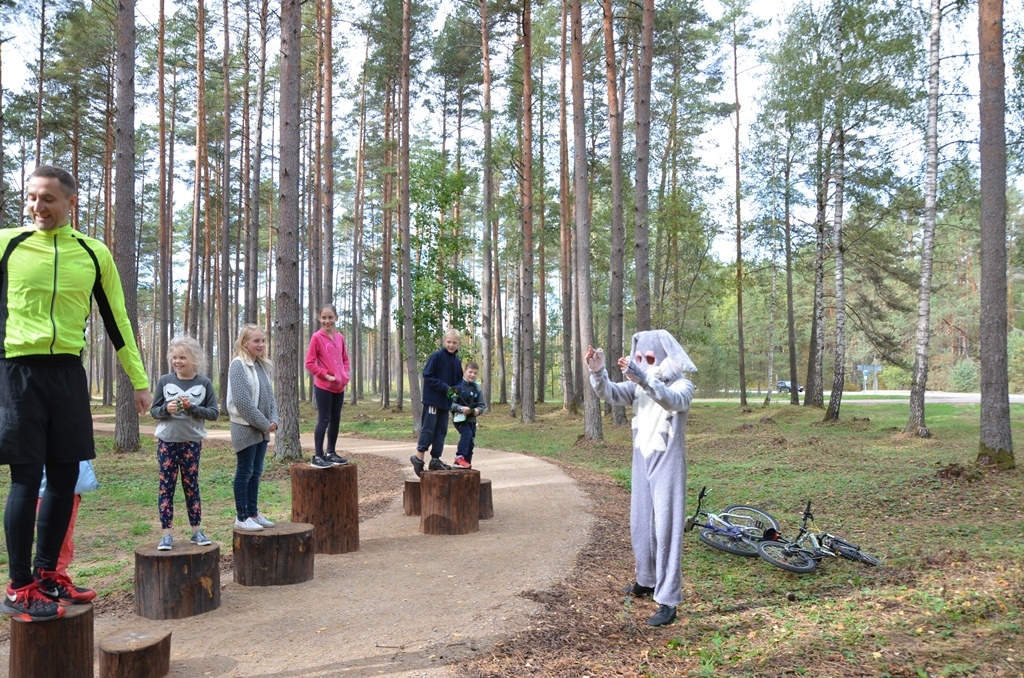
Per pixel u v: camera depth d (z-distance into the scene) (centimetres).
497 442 1950
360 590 571
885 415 2647
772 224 2928
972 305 5034
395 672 413
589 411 1842
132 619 509
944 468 1155
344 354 777
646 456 541
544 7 2664
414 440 2017
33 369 334
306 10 2725
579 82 1750
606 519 874
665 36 2625
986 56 1161
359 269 3878
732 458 1631
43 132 2750
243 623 493
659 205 2709
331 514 695
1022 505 959
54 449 347
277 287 1400
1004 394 1162
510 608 521
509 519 870
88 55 2641
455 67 3020
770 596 608
